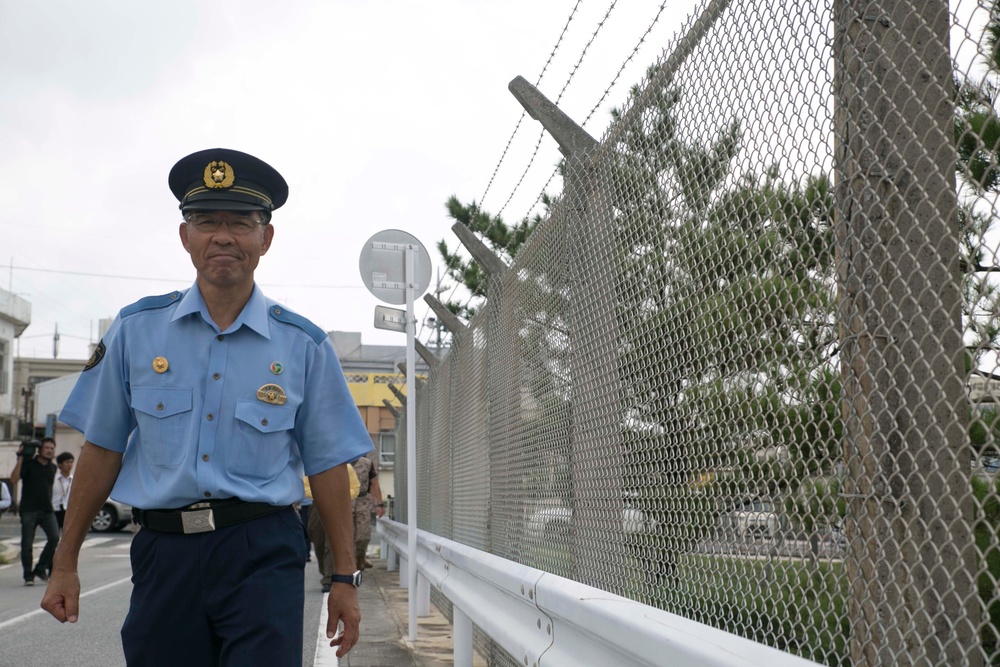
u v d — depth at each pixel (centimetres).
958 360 166
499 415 582
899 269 178
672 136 287
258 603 274
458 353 784
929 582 168
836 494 198
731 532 244
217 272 286
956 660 164
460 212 1386
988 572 157
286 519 289
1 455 3819
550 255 449
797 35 214
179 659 278
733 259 245
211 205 285
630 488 323
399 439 1530
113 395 293
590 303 372
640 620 226
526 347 507
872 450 183
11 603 1021
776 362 222
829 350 202
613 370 342
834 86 197
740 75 242
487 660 584
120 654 682
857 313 188
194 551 277
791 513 216
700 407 263
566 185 411
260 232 294
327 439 301
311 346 301
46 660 659
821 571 204
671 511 284
